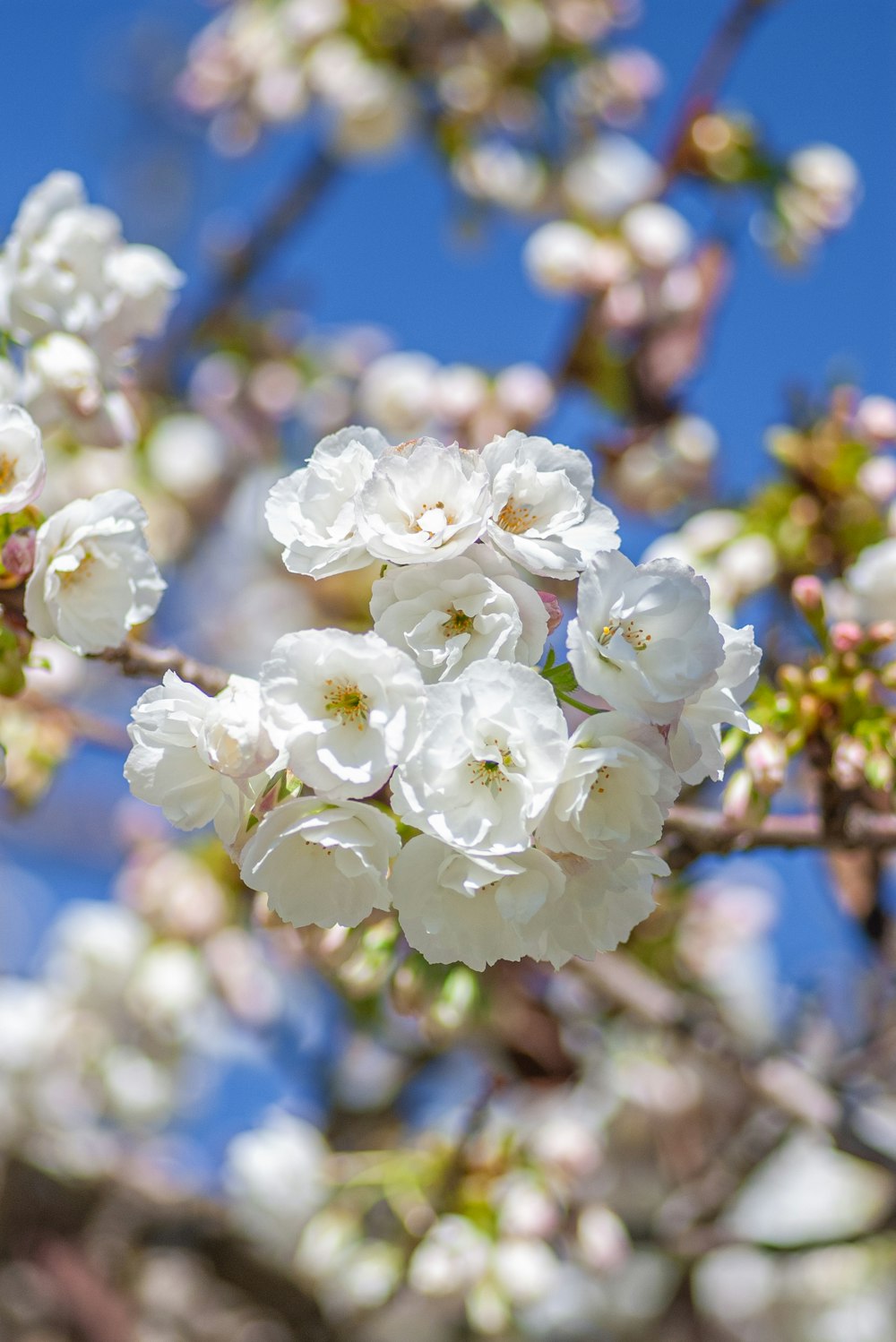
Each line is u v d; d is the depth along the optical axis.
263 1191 1.42
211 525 2.02
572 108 1.94
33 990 1.77
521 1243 1.22
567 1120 1.44
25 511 1.00
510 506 0.93
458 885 0.93
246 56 1.92
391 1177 1.25
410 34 1.88
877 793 1.09
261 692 0.91
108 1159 1.73
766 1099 1.36
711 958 1.60
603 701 0.96
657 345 1.60
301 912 0.93
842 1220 1.72
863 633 1.08
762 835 1.07
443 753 0.91
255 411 2.00
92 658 1.02
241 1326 1.69
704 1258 1.62
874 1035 1.58
